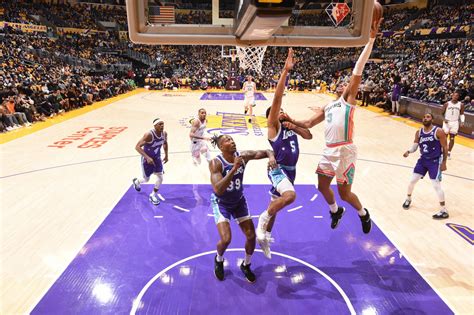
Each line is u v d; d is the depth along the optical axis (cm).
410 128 1350
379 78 2297
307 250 508
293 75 3067
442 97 1552
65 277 442
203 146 781
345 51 3269
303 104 2012
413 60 2491
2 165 866
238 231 559
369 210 638
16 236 539
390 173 838
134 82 2833
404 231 564
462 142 1125
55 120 1423
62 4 3300
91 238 534
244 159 414
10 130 1220
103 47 3020
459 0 2903
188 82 2909
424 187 753
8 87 1374
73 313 382
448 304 400
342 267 469
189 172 827
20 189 722
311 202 664
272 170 425
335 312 386
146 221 588
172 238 536
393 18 3353
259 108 1831
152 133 621
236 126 1339
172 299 404
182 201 666
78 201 665
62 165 870
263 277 445
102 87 2130
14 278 440
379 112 1738
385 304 399
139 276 445
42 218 598
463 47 2242
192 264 471
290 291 419
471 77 1716
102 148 1021
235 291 418
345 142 386
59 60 2408
